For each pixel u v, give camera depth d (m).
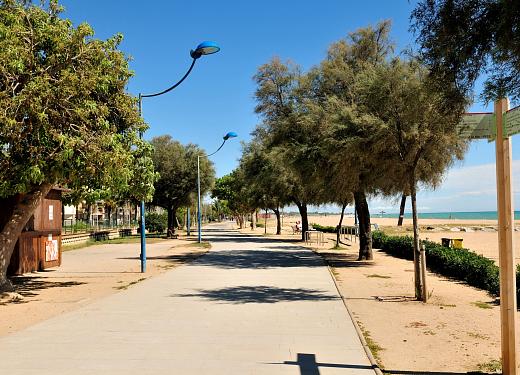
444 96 6.39
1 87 10.73
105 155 11.01
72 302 10.96
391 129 11.70
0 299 11.31
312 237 44.56
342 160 15.73
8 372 5.63
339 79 19.83
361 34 20.36
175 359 6.13
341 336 7.34
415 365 5.91
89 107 11.38
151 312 9.34
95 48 12.02
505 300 5.31
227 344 6.88
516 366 5.34
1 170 10.84
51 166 10.89
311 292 11.95
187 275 15.84
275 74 24.80
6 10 11.67
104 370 5.69
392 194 20.08
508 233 5.31
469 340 7.14
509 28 4.94
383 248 27.55
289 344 6.86
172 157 44.81
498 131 5.41
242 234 56.44
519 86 5.43
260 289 12.52
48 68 11.23
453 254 15.70
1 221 16.20
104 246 34.72
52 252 19.70
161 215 63.41
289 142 21.56
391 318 8.77
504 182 5.34
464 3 5.42
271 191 39.97
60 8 12.48
